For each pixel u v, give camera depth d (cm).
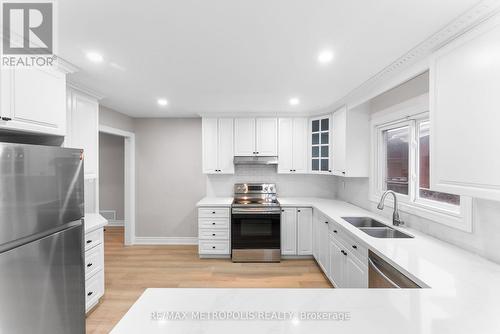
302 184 438
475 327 88
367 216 281
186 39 163
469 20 134
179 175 444
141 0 122
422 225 218
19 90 162
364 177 327
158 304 100
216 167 406
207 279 312
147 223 445
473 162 127
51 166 161
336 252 264
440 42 159
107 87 265
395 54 185
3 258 132
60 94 197
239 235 367
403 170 261
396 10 132
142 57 190
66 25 145
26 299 144
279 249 366
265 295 108
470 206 167
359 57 190
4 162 132
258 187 431
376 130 303
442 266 146
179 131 442
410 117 238
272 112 395
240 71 220
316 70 217
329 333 83
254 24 146
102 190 544
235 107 363
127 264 358
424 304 103
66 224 179
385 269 164
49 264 160
